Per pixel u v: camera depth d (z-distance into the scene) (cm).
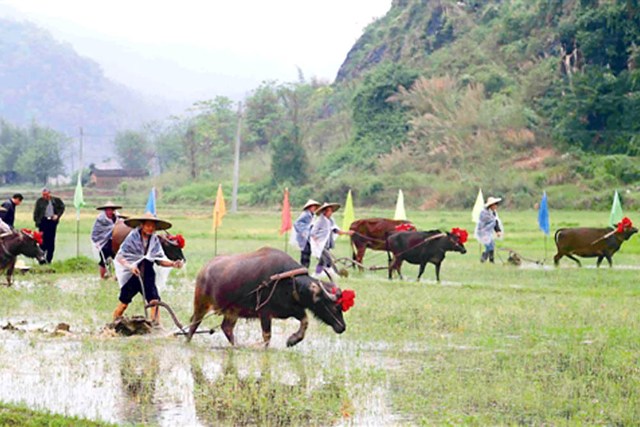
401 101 8556
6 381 1170
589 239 2741
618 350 1378
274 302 1399
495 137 7675
